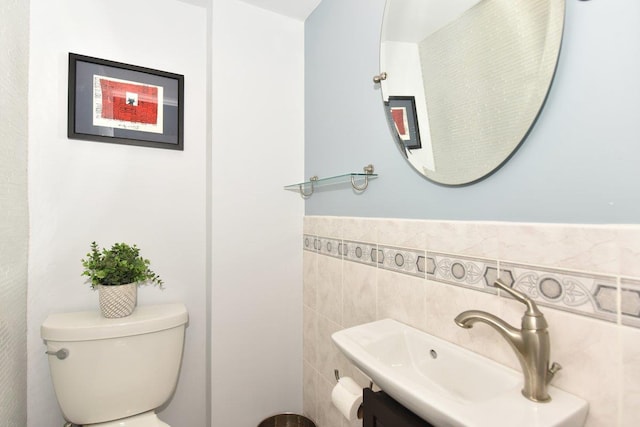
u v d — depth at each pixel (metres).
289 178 1.60
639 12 0.53
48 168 1.26
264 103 1.55
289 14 1.59
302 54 1.65
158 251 1.46
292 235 1.61
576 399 0.59
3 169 0.99
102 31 1.36
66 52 1.29
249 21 1.51
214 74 1.43
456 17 0.85
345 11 1.32
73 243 1.31
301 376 1.64
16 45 1.09
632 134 0.54
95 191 1.35
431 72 0.92
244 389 1.49
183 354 1.50
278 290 1.57
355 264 1.23
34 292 1.23
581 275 0.59
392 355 0.90
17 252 1.11
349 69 1.29
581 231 0.59
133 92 1.41
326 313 1.42
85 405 1.11
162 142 1.46
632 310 0.53
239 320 1.48
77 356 1.11
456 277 0.84
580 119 0.60
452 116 0.86
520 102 0.69
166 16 1.48
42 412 1.23
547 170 0.65
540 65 0.66
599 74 0.58
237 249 1.48
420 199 0.97
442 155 0.89
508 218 0.73
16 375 1.09
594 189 0.58
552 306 0.63
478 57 0.79
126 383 1.16
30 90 1.23
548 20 0.64
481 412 0.54
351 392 0.96
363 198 1.21
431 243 0.91
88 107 1.33
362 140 1.22
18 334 1.12
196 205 1.54
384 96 1.08
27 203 1.21
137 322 1.18
